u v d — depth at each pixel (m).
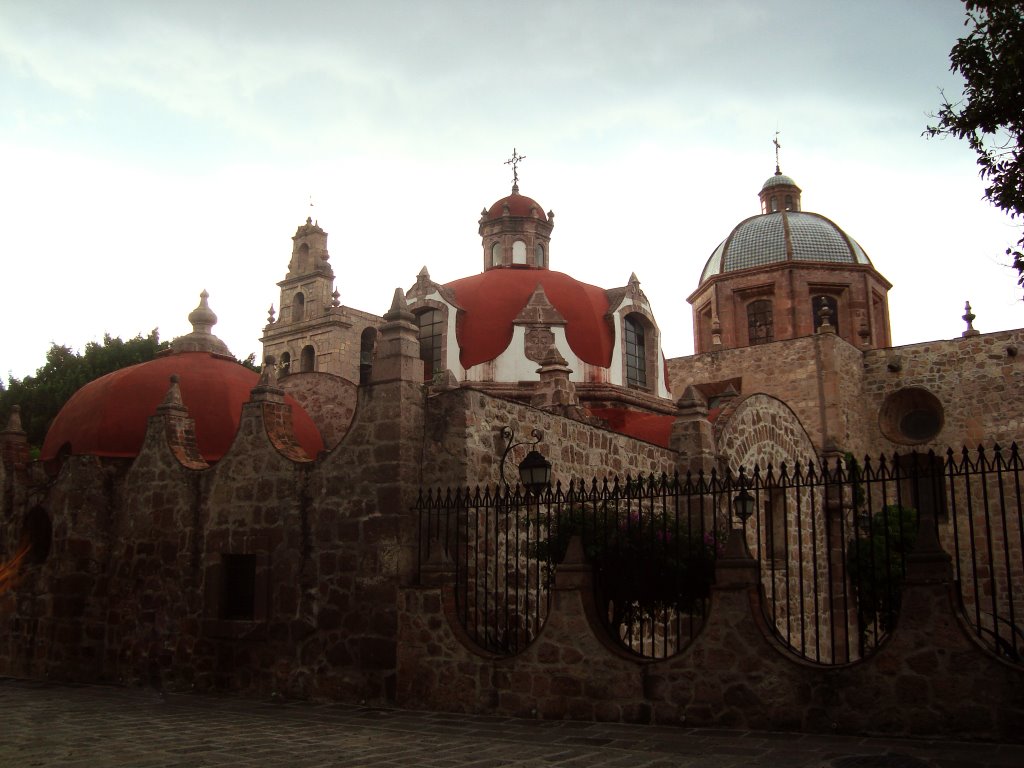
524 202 32.72
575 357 27.28
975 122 11.69
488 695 12.66
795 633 22.56
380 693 14.05
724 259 39.62
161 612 17.50
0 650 19.88
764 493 22.48
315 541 15.43
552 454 17.12
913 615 10.20
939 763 8.72
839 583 23.86
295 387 24.08
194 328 22.52
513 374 26.72
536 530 13.86
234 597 16.67
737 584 11.27
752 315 38.50
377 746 10.45
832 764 8.88
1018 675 9.58
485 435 15.39
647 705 11.47
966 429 30.72
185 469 17.80
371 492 14.90
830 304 37.59
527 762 9.30
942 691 9.90
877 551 20.91
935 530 10.39
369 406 15.29
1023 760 8.73
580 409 21.92
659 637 18.27
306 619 15.24
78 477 18.78
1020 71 11.03
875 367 32.91
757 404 23.33
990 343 30.88
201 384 20.25
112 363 43.28
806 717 10.55
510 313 27.91
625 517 14.08
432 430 15.20
